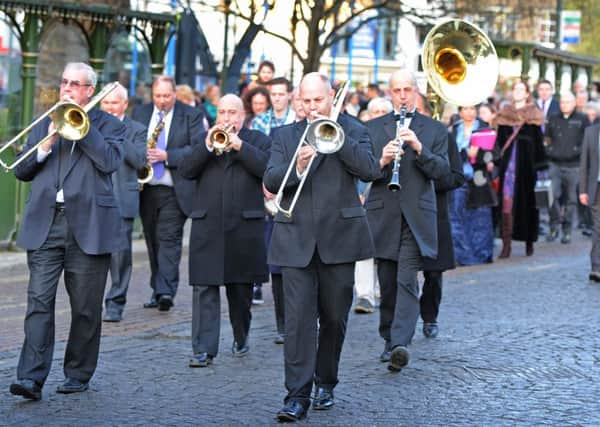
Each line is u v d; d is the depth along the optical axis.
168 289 13.80
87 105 9.34
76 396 9.66
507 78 28.72
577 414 9.14
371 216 11.08
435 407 9.37
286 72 28.45
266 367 10.88
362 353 11.53
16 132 18.78
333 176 9.19
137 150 13.31
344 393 9.85
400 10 23.14
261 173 11.03
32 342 9.47
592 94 31.97
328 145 8.72
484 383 10.21
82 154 9.63
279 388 10.02
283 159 9.22
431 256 10.84
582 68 32.28
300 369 9.00
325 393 9.32
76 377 9.84
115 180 13.19
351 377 10.45
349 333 12.57
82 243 9.54
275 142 9.33
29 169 9.59
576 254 20.48
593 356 11.38
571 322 13.27
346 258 9.10
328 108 8.95
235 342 11.40
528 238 19.94
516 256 20.14
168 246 13.88
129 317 13.45
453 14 23.41
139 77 25.38
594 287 16.12
